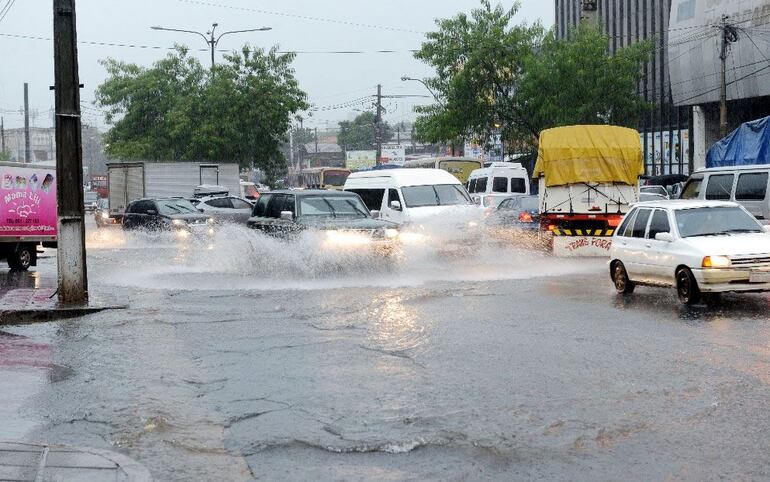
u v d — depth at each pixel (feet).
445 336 37.96
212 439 23.57
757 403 25.72
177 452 22.49
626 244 51.44
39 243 79.51
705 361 31.60
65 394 28.89
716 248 45.03
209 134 190.39
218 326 42.27
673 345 34.83
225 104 190.70
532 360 32.48
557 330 39.04
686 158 176.96
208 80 197.16
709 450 21.57
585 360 32.24
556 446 22.15
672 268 46.98
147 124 207.92
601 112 158.20
